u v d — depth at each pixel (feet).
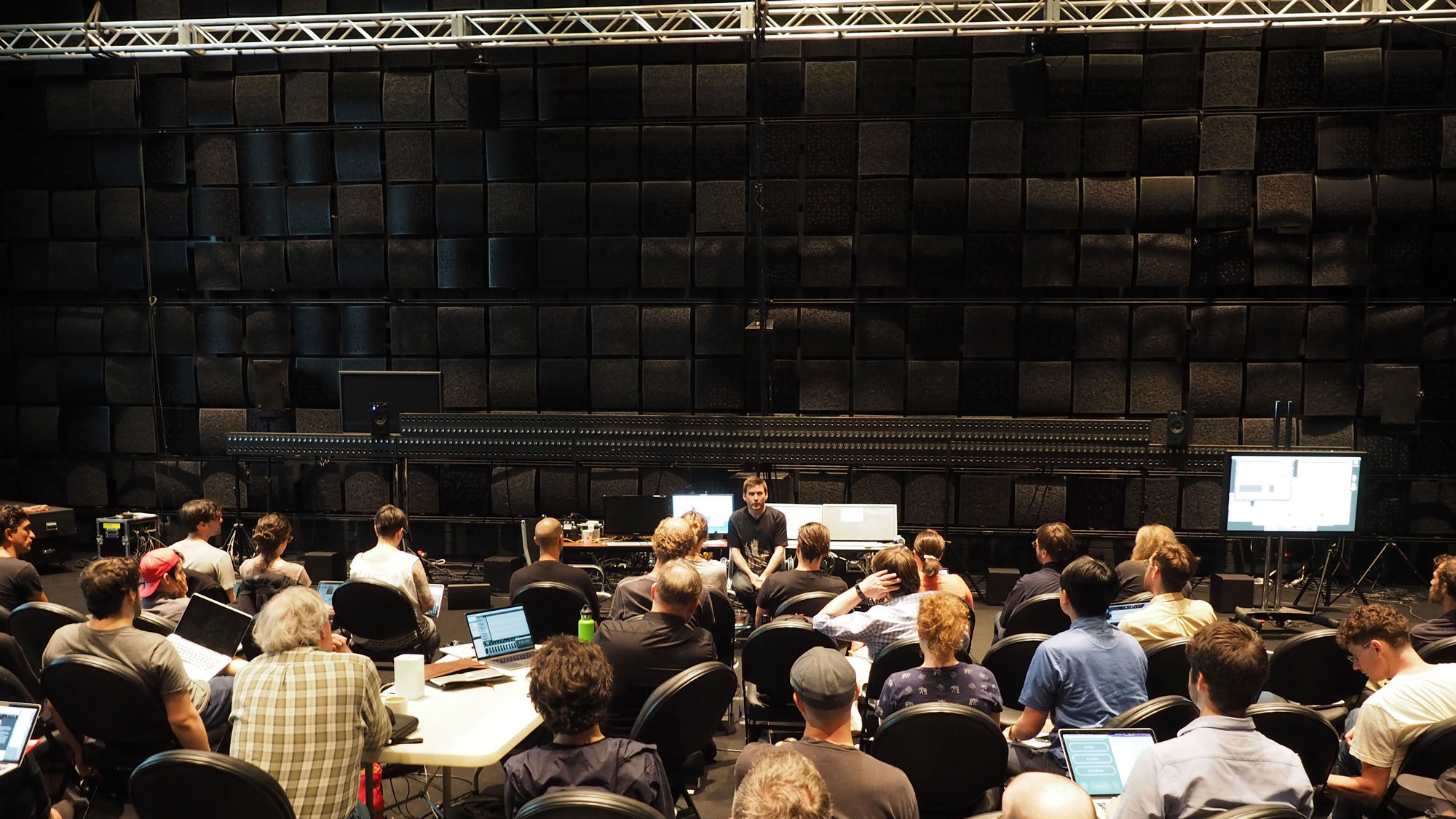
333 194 29.07
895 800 7.07
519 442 26.37
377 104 28.27
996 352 27.12
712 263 27.76
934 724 8.47
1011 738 9.91
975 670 9.43
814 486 27.63
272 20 25.04
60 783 10.16
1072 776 8.02
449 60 28.09
